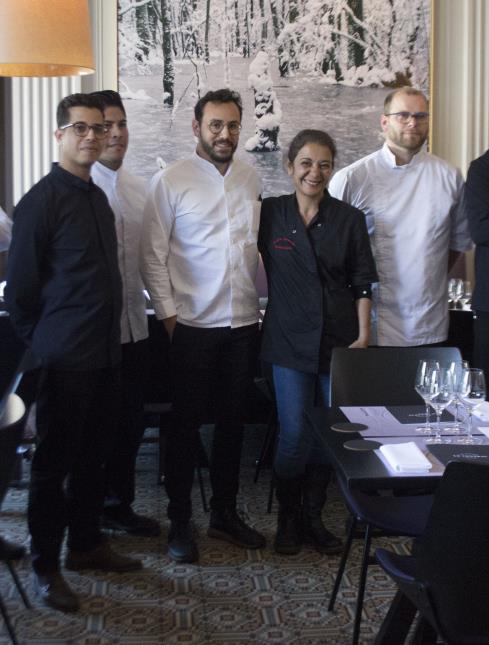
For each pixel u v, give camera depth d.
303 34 6.66
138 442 3.73
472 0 6.73
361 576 2.71
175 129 6.66
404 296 3.86
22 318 3.02
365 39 6.70
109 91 3.66
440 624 1.95
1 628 2.88
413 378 3.26
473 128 6.83
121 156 3.65
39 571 3.07
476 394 2.56
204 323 3.47
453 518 1.87
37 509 3.05
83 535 3.32
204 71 6.64
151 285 3.47
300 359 3.44
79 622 2.93
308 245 3.45
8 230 4.27
